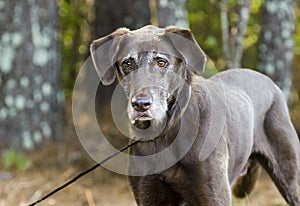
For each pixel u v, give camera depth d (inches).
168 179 252.8
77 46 631.2
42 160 427.5
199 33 590.6
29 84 441.4
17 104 438.3
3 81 437.4
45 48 447.8
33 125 442.3
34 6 442.3
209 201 249.9
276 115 295.4
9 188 387.5
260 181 407.5
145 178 254.7
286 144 291.4
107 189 399.2
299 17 572.1
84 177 408.8
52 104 453.1
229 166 267.7
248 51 581.6
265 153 291.9
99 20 496.4
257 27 578.2
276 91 301.4
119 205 377.7
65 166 419.8
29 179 402.9
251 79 297.0
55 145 442.6
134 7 480.7
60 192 390.3
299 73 570.9
